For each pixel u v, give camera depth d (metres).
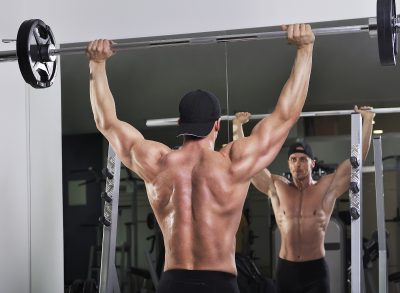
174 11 4.52
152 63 4.48
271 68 4.29
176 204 2.90
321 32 3.02
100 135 4.59
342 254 3.95
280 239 4.07
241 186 2.89
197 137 2.95
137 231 4.39
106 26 4.62
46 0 4.72
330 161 4.07
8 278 4.55
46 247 4.64
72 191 4.63
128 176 4.42
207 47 4.41
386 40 3.00
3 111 4.60
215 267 2.85
